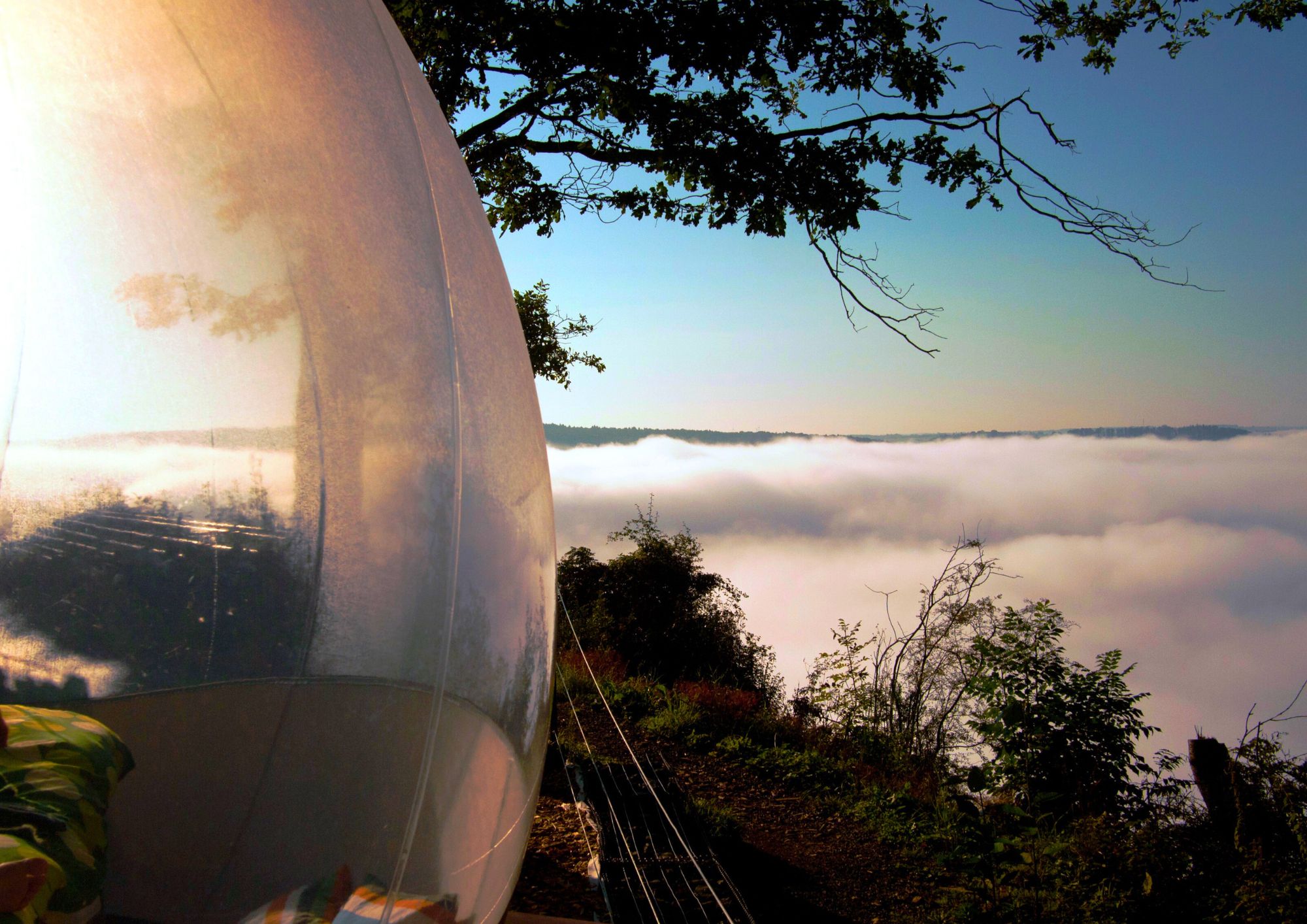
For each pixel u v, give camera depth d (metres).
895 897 6.02
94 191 0.69
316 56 0.80
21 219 0.66
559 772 7.20
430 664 0.74
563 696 10.20
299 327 0.72
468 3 5.69
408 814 0.71
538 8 6.02
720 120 6.48
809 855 6.66
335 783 0.67
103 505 0.65
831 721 11.04
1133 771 5.92
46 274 0.66
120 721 0.62
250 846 0.64
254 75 0.75
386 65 0.87
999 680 6.02
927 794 8.06
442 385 0.79
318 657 0.68
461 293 0.85
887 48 6.55
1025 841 5.26
